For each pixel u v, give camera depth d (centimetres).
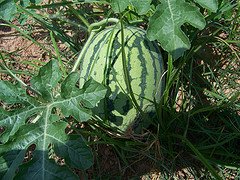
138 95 180
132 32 183
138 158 204
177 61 212
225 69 221
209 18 209
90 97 162
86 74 184
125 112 182
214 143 205
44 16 230
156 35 160
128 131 188
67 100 163
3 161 153
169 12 162
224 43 226
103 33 187
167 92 190
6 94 163
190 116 204
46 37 248
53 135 158
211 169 170
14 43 252
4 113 161
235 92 217
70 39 236
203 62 225
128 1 171
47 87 164
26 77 240
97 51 183
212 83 222
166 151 199
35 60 235
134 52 179
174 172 199
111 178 202
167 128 197
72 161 154
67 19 225
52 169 151
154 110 189
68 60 232
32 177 150
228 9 211
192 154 200
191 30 212
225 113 209
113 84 177
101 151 208
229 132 207
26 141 157
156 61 183
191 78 214
